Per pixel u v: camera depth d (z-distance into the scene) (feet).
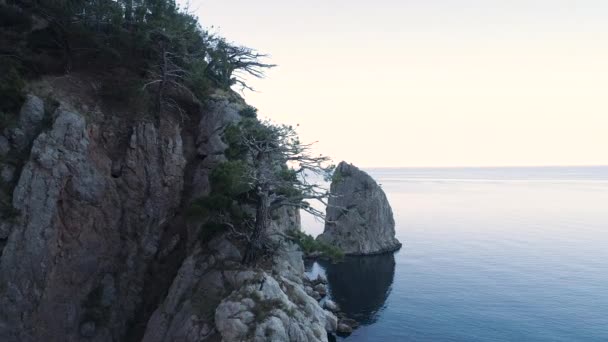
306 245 115.03
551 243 360.89
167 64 147.64
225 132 127.65
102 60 146.00
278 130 121.90
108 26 147.84
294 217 150.71
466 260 298.97
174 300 112.68
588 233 410.93
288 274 121.49
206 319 101.45
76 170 121.19
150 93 146.61
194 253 119.96
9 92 118.52
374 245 326.85
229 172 109.19
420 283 241.55
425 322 181.78
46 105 124.88
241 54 181.78
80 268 118.42
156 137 138.62
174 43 146.30
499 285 236.84
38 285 110.42
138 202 131.85
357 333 169.89
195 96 159.12
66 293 114.93
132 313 122.72
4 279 106.63
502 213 578.66
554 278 250.37
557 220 507.71
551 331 171.94
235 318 96.07
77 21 139.13
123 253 127.34
